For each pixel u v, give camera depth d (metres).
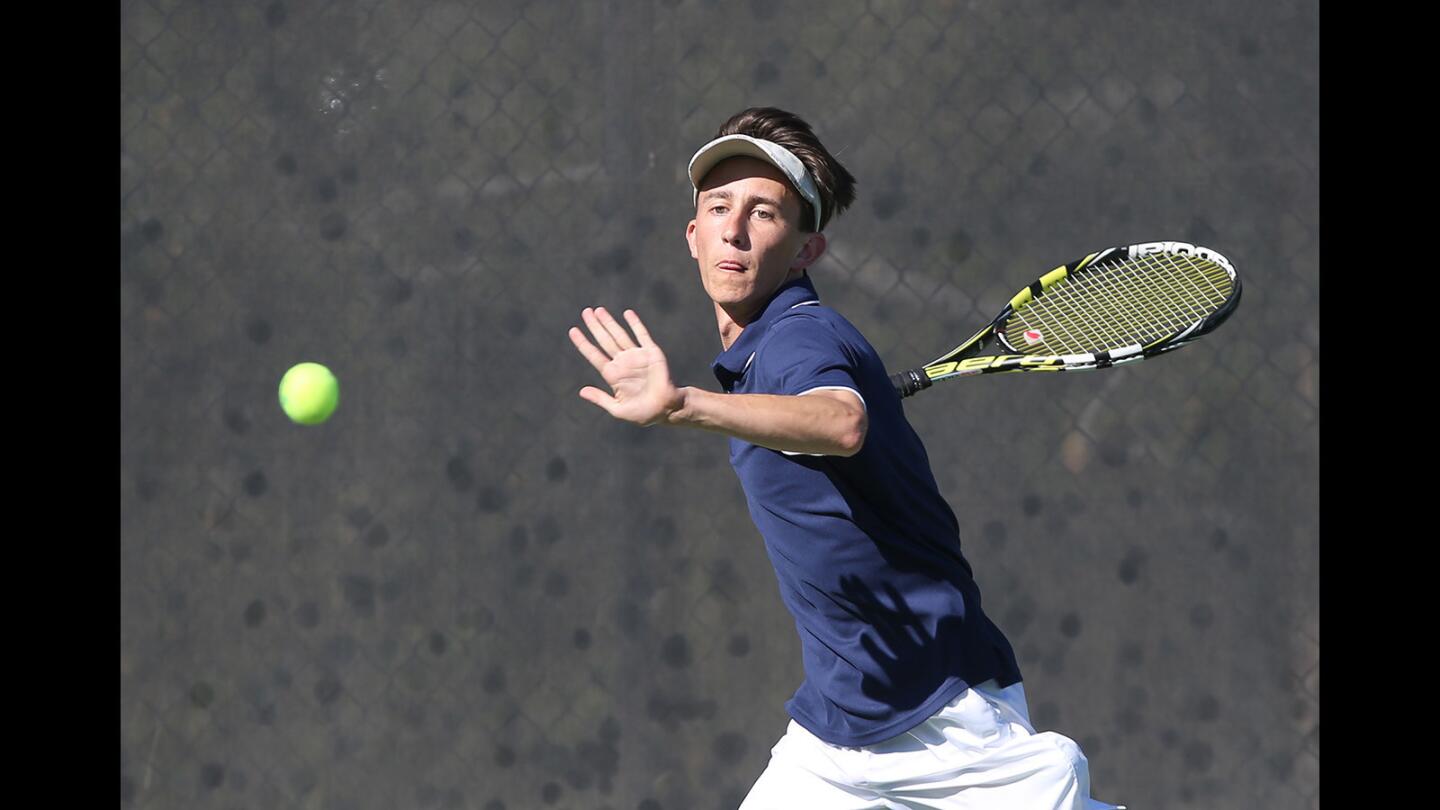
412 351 14.98
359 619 15.01
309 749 15.01
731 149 8.45
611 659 14.82
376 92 15.00
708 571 14.78
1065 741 8.70
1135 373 14.64
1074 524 14.62
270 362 15.07
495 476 14.91
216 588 15.09
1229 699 14.48
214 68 15.10
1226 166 14.45
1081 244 14.56
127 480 15.09
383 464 15.01
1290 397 14.51
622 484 14.84
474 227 14.91
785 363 7.60
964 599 8.56
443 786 14.91
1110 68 14.54
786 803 8.98
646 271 14.77
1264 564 14.50
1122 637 14.57
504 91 14.86
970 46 14.62
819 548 8.33
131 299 15.07
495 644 14.91
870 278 14.70
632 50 14.74
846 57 14.66
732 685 14.73
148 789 14.98
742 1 14.65
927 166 14.65
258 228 15.09
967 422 14.70
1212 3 14.46
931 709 8.43
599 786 14.80
